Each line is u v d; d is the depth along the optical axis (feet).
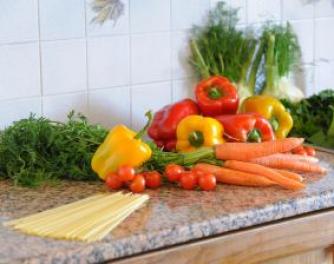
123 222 4.44
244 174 5.10
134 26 6.28
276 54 6.75
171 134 5.92
